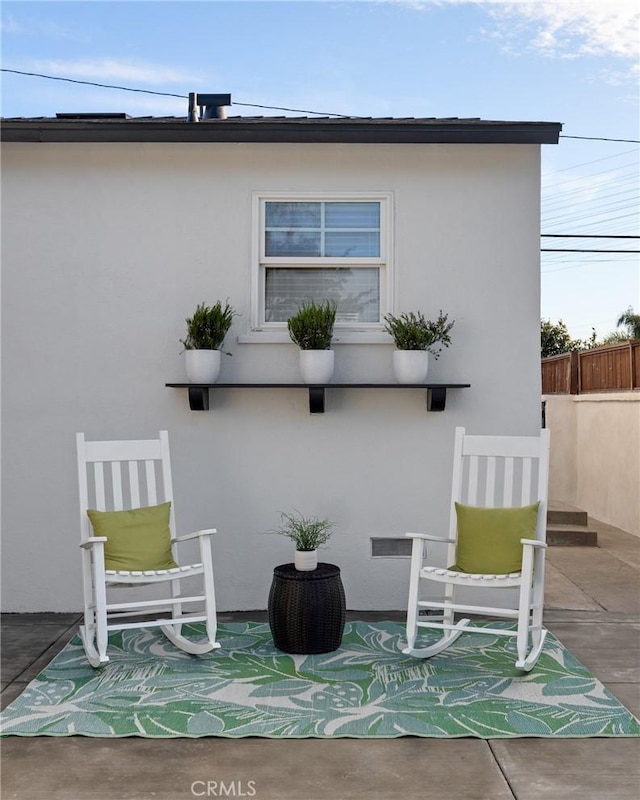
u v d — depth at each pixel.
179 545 5.30
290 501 5.29
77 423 5.29
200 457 5.29
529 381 5.27
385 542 5.32
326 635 4.39
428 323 5.23
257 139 5.07
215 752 3.17
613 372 8.93
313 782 2.91
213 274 5.30
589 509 9.48
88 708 3.60
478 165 5.29
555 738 3.29
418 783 2.90
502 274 5.28
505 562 4.24
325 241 5.33
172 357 5.30
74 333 5.29
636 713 3.55
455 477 4.60
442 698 3.72
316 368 5.05
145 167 5.30
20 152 5.30
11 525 5.29
